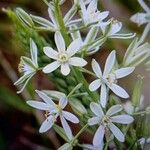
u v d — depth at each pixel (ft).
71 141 0.94
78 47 0.90
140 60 0.96
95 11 0.97
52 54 0.90
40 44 0.95
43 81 1.62
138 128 0.98
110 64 0.91
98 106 0.91
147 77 1.22
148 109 0.97
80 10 0.95
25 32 0.95
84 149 0.98
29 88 1.16
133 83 1.37
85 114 0.93
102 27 0.94
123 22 1.63
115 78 0.91
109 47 1.57
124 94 0.91
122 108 0.93
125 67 0.95
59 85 0.95
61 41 0.90
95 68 0.91
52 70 0.89
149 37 1.21
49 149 1.60
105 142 1.00
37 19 0.95
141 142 0.99
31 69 0.90
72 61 0.90
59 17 0.92
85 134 1.51
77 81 0.94
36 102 0.91
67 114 0.91
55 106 0.91
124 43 1.55
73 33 0.96
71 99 0.93
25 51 0.97
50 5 0.93
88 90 0.94
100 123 0.92
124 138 0.95
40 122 1.55
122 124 0.97
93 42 0.92
